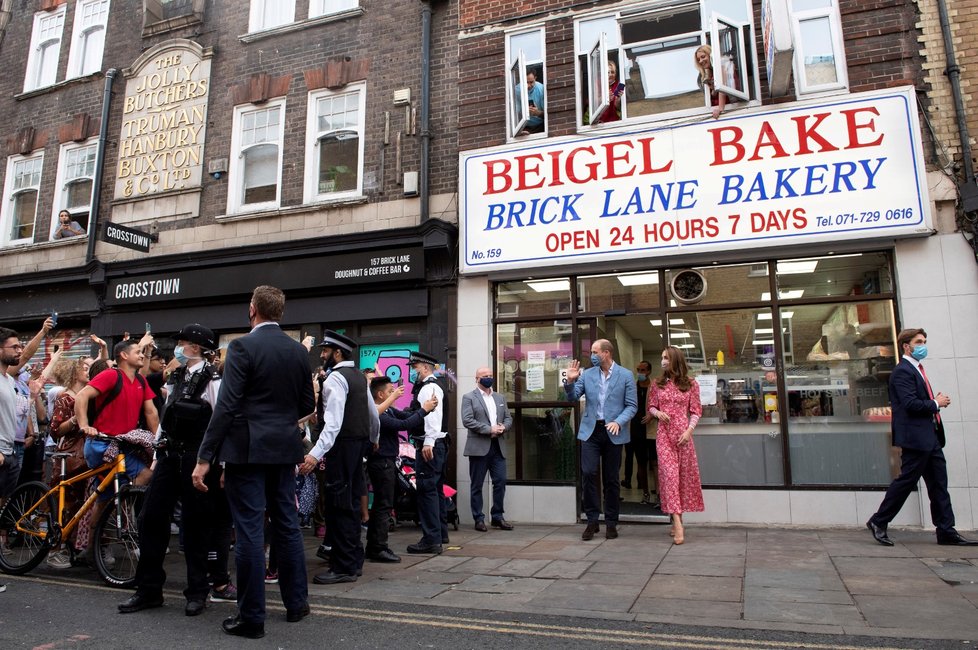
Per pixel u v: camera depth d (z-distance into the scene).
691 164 8.02
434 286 9.13
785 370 7.74
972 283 7.06
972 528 6.75
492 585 5.03
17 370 6.42
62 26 13.02
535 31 9.23
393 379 9.31
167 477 4.54
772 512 7.48
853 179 7.41
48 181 12.31
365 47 10.33
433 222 8.95
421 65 9.88
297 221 10.12
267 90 10.80
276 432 4.06
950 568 5.21
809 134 7.62
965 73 7.48
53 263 11.84
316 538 7.41
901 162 7.30
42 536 5.53
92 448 5.56
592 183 8.38
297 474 5.83
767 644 3.67
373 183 9.83
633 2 8.77
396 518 7.96
